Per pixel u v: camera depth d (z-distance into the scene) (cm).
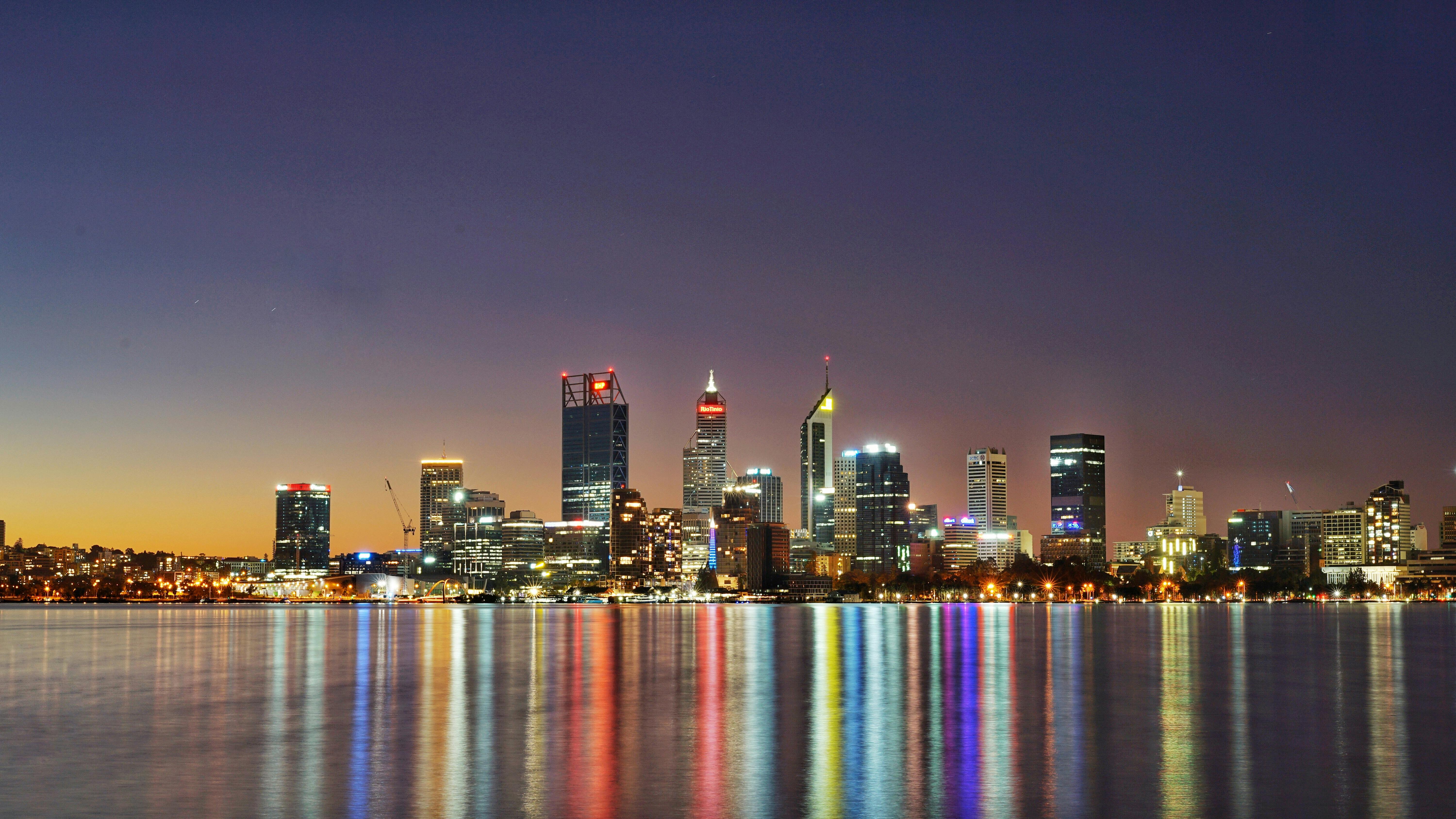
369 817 5050
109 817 5088
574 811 5153
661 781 5869
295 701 10019
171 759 6631
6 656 17112
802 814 5088
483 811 5159
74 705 9675
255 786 5766
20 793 5638
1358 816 5078
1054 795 5500
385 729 7988
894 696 10200
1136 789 5647
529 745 7106
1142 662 14838
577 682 11925
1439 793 5566
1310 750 6919
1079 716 8638
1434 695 10325
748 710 9138
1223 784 5800
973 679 12119
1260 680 12031
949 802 5359
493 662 15400
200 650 18962
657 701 9838
